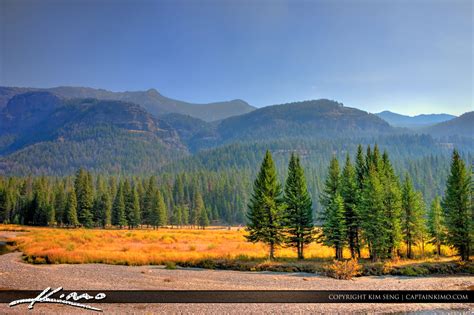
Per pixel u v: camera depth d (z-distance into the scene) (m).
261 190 45.78
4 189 118.69
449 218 44.66
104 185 141.50
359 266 34.53
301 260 42.38
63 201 110.62
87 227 106.00
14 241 60.38
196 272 34.66
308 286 28.17
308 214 45.53
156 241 62.16
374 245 42.25
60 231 81.75
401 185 54.06
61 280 28.78
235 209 159.50
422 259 43.78
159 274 32.88
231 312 21.09
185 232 91.94
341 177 48.94
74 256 40.66
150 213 113.69
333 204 44.84
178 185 162.25
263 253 45.69
